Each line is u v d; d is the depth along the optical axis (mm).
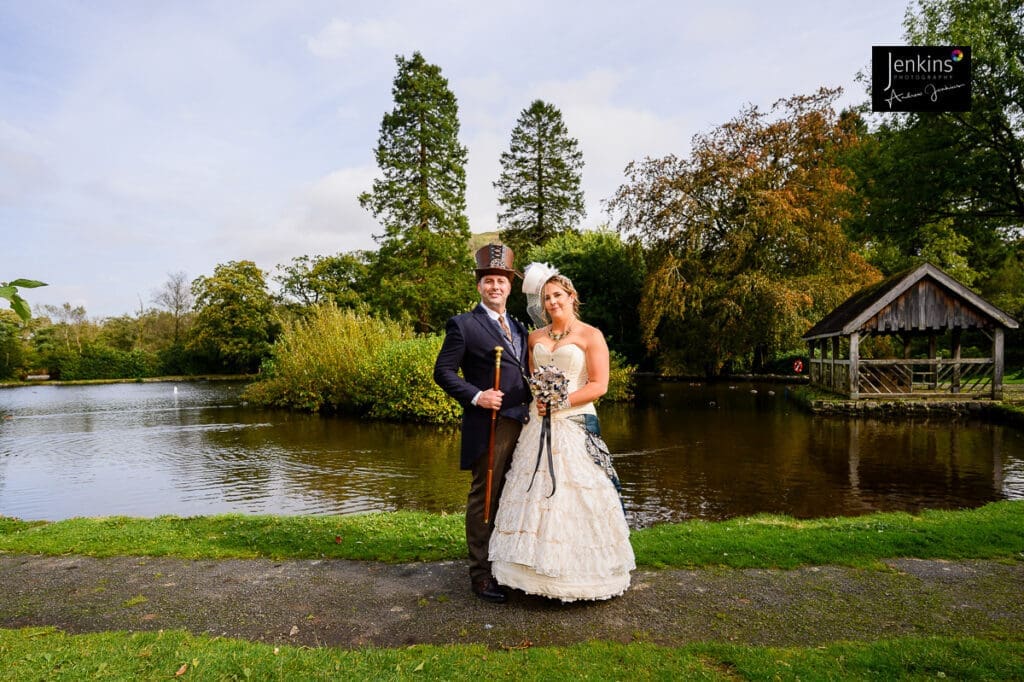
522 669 2672
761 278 25469
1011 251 24719
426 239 33219
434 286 32750
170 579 3961
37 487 9508
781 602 3461
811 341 24734
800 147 27234
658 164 29062
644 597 3541
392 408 16594
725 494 8023
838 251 25438
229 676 2600
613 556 3461
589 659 2770
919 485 8383
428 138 33656
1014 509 5695
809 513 7062
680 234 27734
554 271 3891
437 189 34562
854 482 8602
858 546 4395
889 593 3582
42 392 35312
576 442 3578
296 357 20578
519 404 3652
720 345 27719
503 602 3480
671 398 21062
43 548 4645
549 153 46750
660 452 11195
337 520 5395
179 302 59219
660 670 2666
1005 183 17141
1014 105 16500
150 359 49969
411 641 3031
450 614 3338
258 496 8414
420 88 33594
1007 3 16672
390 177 34156
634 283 34344
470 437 3590
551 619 3264
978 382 18281
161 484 9422
